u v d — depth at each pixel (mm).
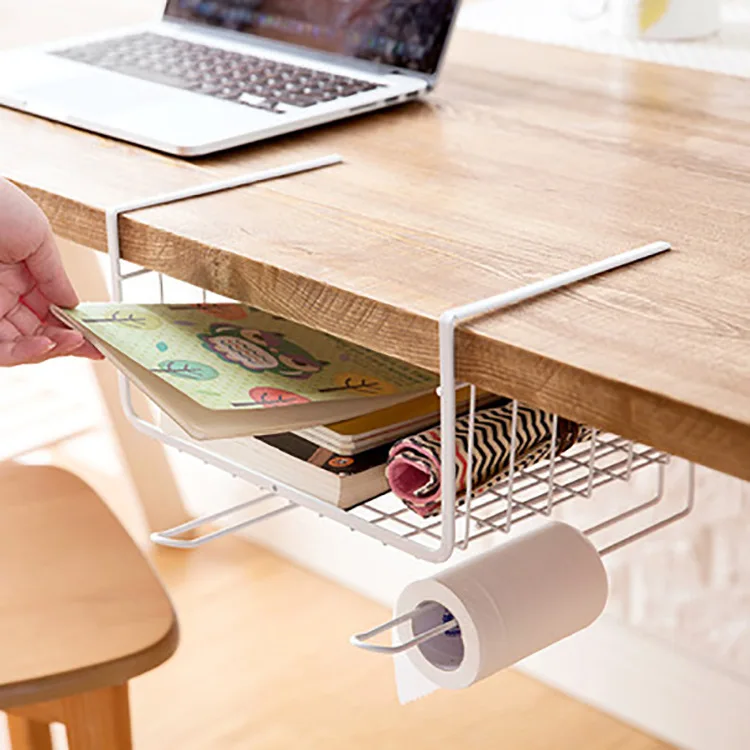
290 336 927
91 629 968
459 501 814
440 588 813
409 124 1127
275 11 1316
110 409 1985
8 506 1149
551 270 786
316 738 1678
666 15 1403
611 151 1049
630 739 1680
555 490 886
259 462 878
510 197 931
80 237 927
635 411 629
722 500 1506
